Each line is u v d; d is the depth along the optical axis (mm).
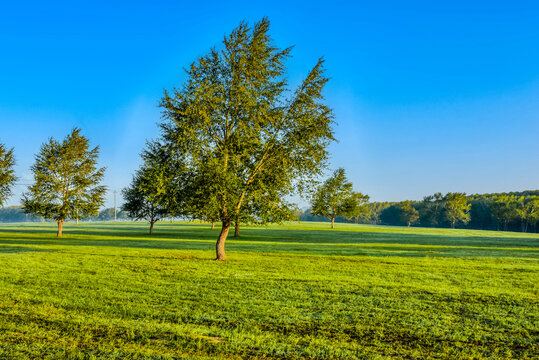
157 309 9523
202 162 19109
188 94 19297
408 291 12148
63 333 7371
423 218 170875
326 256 23391
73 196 42438
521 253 27266
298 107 20594
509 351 6801
